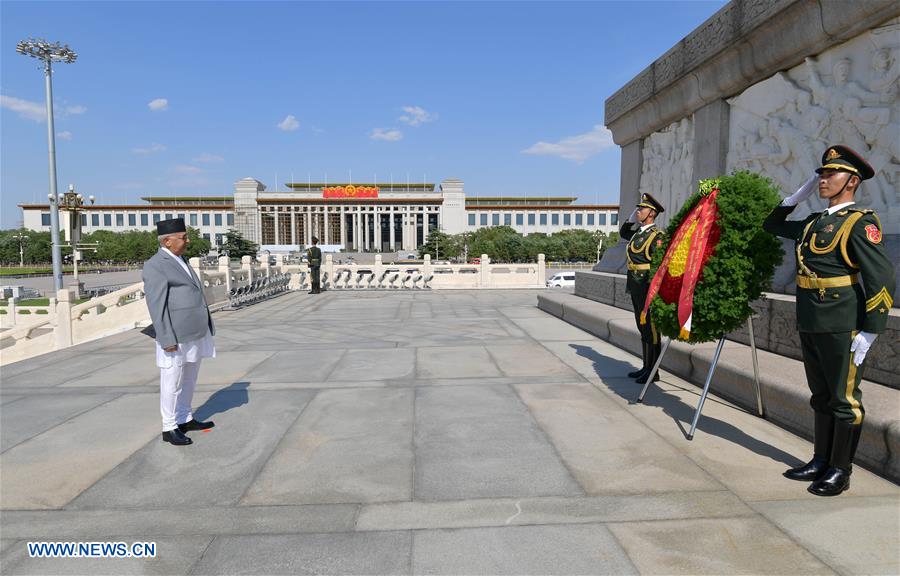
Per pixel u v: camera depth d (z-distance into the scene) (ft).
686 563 8.08
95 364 23.06
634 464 11.81
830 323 10.06
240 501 10.28
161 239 13.38
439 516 9.61
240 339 28.91
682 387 18.31
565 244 302.04
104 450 13.00
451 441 13.35
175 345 12.91
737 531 8.98
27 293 113.50
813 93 20.10
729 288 13.08
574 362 22.52
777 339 17.85
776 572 7.84
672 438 13.38
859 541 8.63
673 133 30.99
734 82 24.30
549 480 11.05
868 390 13.14
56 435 14.08
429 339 28.55
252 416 15.51
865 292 9.66
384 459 12.26
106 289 117.29
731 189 13.44
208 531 9.18
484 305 46.78
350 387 18.67
